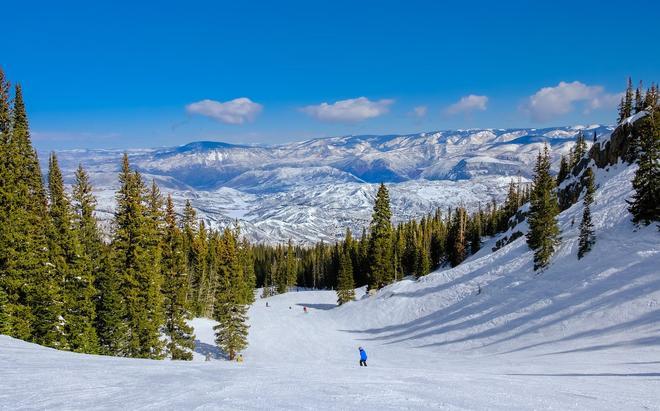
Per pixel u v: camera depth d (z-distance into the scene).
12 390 12.11
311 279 156.62
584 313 38.09
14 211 33.25
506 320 44.53
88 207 45.00
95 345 36.94
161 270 45.50
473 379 16.98
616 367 22.97
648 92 73.94
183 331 45.41
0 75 35.81
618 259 43.62
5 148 34.12
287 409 10.07
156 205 47.12
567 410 11.15
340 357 47.28
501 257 61.31
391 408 10.38
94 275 41.41
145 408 10.14
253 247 180.62
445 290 61.25
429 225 126.81
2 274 32.41
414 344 47.91
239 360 48.66
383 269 81.19
